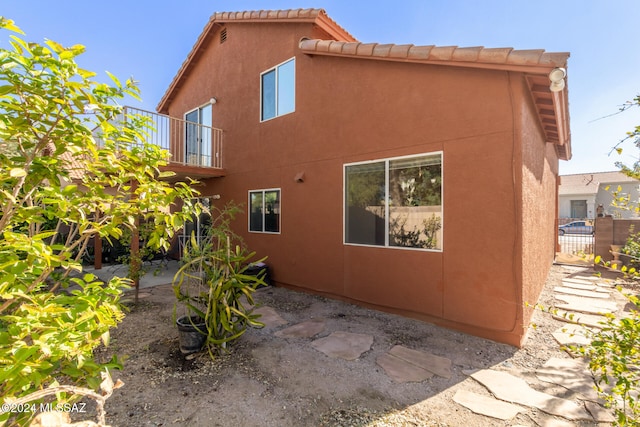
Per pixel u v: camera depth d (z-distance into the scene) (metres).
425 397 3.01
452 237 4.66
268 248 7.69
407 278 5.19
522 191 4.07
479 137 4.39
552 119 5.65
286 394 3.04
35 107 1.78
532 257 4.93
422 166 5.03
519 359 3.77
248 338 4.36
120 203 2.34
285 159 7.28
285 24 7.33
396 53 5.04
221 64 9.15
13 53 1.57
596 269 9.56
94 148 2.04
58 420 1.19
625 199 2.40
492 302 4.30
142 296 6.59
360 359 3.76
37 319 1.54
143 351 3.94
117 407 2.81
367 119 5.73
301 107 6.93
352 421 2.67
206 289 5.33
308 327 4.79
